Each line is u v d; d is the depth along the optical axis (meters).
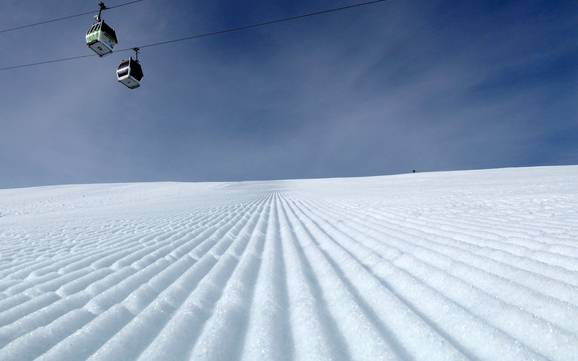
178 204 14.99
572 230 3.70
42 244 5.66
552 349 1.42
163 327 1.99
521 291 2.02
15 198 28.23
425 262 2.95
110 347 1.70
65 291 2.77
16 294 2.77
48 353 1.67
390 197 11.69
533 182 14.56
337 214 7.89
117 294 2.60
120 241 5.39
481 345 1.51
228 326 1.92
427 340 1.57
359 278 2.70
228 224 7.17
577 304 1.81
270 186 35.59
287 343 1.72
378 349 1.53
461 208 6.88
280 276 3.02
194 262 3.68
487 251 3.04
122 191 30.86
